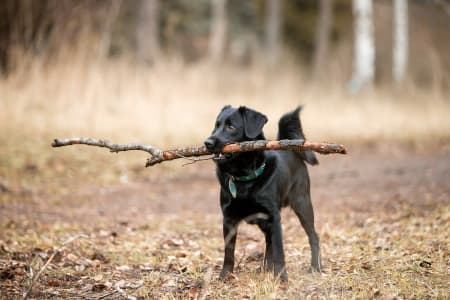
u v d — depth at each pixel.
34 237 6.93
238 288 5.10
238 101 17.70
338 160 13.42
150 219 8.47
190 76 17.61
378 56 37.94
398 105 19.00
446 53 31.92
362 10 24.38
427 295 4.64
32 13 15.98
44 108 13.96
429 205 8.12
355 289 4.84
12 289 5.07
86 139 5.37
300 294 4.68
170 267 5.85
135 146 5.36
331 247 6.57
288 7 35.19
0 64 16.00
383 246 6.23
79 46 15.05
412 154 13.61
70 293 5.05
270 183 5.36
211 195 10.27
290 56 25.84
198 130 14.41
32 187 10.18
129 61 17.06
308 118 17.22
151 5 19.66
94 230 7.68
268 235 5.56
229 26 34.09
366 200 9.08
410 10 34.84
